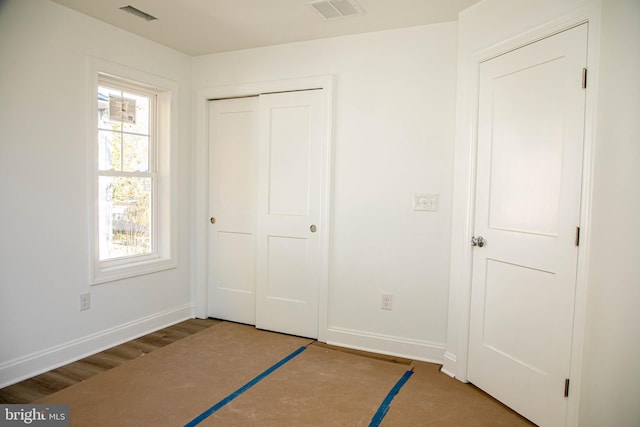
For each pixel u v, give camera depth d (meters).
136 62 3.14
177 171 3.56
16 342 2.47
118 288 3.10
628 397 1.81
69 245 2.74
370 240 3.06
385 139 3.00
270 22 2.87
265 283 3.45
